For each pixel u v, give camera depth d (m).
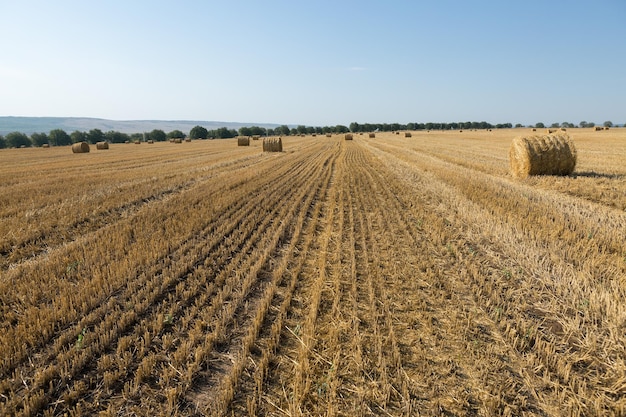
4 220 9.24
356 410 3.14
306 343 4.04
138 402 3.31
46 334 4.11
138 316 4.67
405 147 38.28
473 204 10.16
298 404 3.16
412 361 3.76
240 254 6.90
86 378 3.56
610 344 3.84
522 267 5.84
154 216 9.62
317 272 6.05
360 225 8.85
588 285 5.04
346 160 25.45
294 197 12.30
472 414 3.11
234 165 22.98
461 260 6.28
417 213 9.62
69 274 5.77
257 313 4.59
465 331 4.21
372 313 4.62
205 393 3.41
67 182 15.94
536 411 3.12
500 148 35.12
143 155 35.78
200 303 4.94
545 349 3.78
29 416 3.11
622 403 3.09
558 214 8.58
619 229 7.39
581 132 67.44
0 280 5.64
